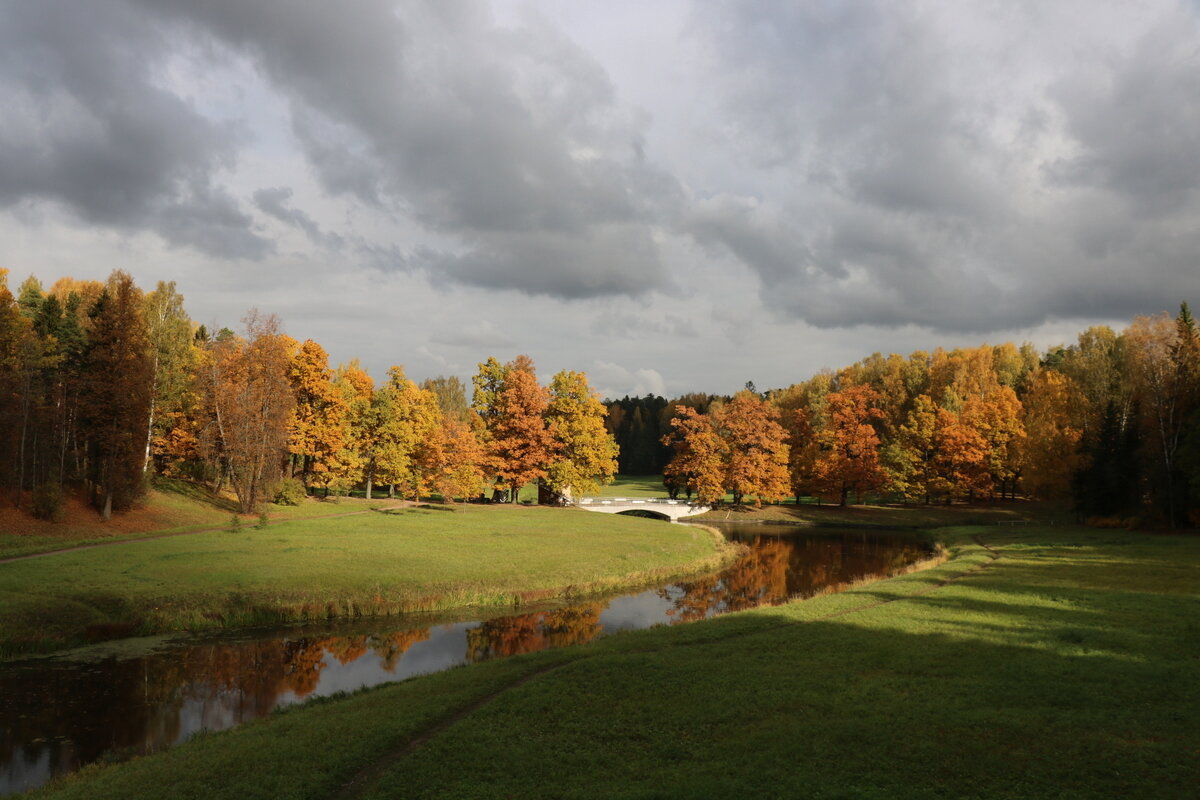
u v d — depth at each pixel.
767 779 12.55
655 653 22.25
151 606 30.31
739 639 24.02
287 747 14.65
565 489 87.44
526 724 15.78
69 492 50.75
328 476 70.69
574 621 34.09
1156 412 62.22
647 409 193.75
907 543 68.88
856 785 12.21
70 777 15.21
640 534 60.59
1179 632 23.77
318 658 26.95
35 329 57.81
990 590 32.81
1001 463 85.19
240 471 59.53
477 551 46.38
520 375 81.94
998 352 119.69
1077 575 37.19
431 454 76.75
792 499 109.56
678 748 14.31
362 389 79.69
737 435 93.94
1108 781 12.20
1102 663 19.95
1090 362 82.56
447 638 30.42
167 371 63.44
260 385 60.81
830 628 25.39
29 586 30.36
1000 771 12.74
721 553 57.69
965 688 17.81
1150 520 60.53
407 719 16.27
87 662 25.08
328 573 37.12
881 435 105.25
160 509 54.56
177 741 18.66
